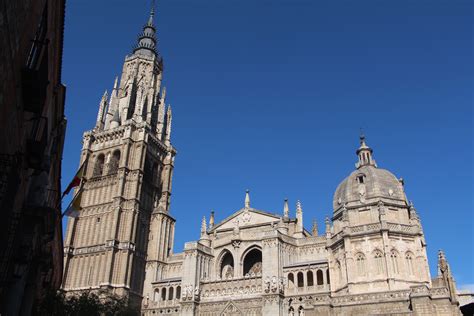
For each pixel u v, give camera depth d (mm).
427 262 65938
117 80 118188
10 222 17453
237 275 81500
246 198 93375
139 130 104688
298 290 72750
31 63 18422
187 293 79500
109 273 86438
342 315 58906
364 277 64750
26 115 19797
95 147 106375
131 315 55594
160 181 108000
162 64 124688
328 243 72688
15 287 22703
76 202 35688
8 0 13586
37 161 20781
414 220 68375
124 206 95188
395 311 56062
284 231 82562
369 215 71250
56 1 23297
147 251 96125
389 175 77125
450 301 53938
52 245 36000
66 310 46125
